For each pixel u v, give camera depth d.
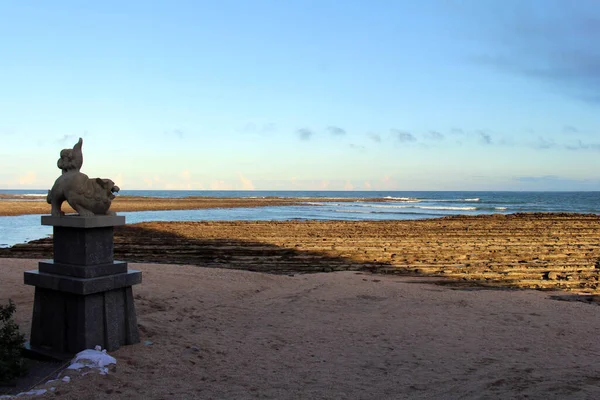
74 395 4.70
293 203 85.06
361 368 5.94
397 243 20.12
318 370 5.84
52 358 5.66
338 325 7.90
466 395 5.11
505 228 28.00
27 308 7.80
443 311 8.96
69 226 5.61
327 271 14.46
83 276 5.57
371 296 10.16
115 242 20.47
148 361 5.73
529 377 5.65
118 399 4.74
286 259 16.39
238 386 5.25
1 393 4.86
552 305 9.58
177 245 19.36
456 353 6.56
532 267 14.66
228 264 15.54
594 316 8.74
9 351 5.33
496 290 11.48
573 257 16.62
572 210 66.31
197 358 6.03
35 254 17.42
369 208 68.88
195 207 64.56
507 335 7.46
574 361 6.29
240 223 31.88
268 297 9.81
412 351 6.62
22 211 49.12
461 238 22.41
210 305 8.79
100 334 5.79
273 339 7.03
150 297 8.87
